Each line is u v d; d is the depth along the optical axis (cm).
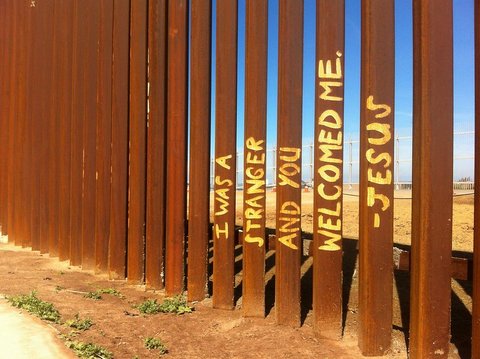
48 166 1041
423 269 453
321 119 532
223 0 620
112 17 836
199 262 654
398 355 484
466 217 1390
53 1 1023
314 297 535
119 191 802
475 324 433
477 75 439
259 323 569
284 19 560
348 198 2066
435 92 453
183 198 685
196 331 548
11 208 1188
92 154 882
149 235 731
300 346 504
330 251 529
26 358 440
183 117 682
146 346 501
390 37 492
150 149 730
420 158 459
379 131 490
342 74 531
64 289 722
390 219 490
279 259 563
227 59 620
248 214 592
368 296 486
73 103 929
